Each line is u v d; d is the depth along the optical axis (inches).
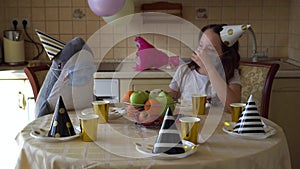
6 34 138.3
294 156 129.2
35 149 65.0
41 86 101.3
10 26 145.4
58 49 92.0
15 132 129.5
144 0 140.9
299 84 125.9
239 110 77.6
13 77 127.0
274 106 126.8
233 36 89.7
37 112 89.3
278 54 147.6
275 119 127.4
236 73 96.6
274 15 145.4
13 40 138.2
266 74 108.7
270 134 70.0
